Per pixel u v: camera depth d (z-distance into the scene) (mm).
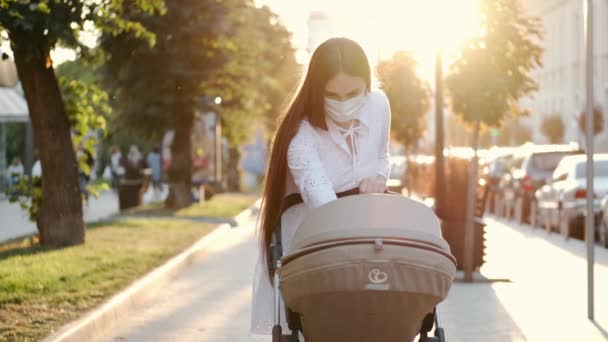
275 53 35906
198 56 27328
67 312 9852
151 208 30656
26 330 8781
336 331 4742
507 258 17438
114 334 9727
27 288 11258
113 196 42906
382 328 4695
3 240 18688
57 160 16469
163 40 26438
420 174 40906
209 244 19062
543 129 66438
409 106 36969
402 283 4527
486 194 16188
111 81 27281
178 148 30859
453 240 15047
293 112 5047
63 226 16547
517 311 11195
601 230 20641
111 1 13578
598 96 62344
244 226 25578
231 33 26625
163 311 11219
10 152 44875
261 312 5461
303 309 4754
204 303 11844
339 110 4977
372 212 4594
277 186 5188
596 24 62719
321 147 5062
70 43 13289
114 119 28281
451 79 14828
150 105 28047
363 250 4488
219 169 42406
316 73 4973
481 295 12602
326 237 4578
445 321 10523
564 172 24875
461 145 73000
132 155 41531
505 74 14695
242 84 29344
